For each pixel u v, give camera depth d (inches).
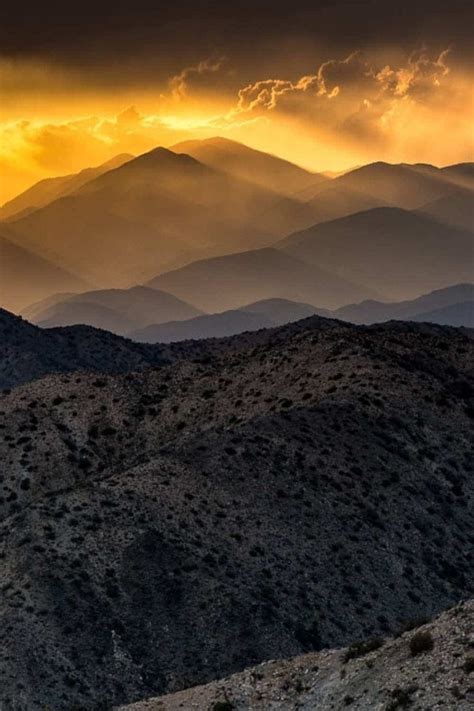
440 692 3139.8
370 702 3294.8
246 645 6353.3
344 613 6811.0
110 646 6240.2
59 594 6491.1
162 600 6614.2
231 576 6889.8
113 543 7003.0
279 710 3572.8
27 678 5885.8
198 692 3885.3
